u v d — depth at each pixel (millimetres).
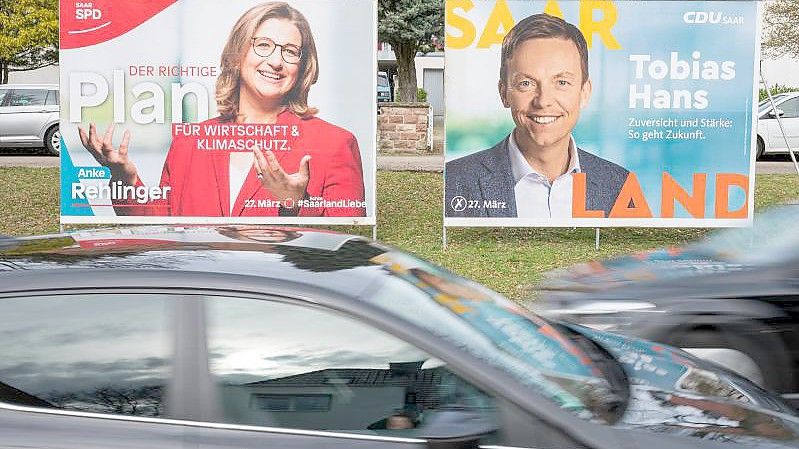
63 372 3404
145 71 12703
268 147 12797
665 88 12719
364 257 4062
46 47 28875
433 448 3250
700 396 3846
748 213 12906
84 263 3645
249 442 3281
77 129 12773
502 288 10680
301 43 12664
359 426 3324
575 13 12570
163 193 12875
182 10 12633
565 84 12633
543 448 3260
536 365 3621
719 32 12672
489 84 12641
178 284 3477
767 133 22234
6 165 20172
